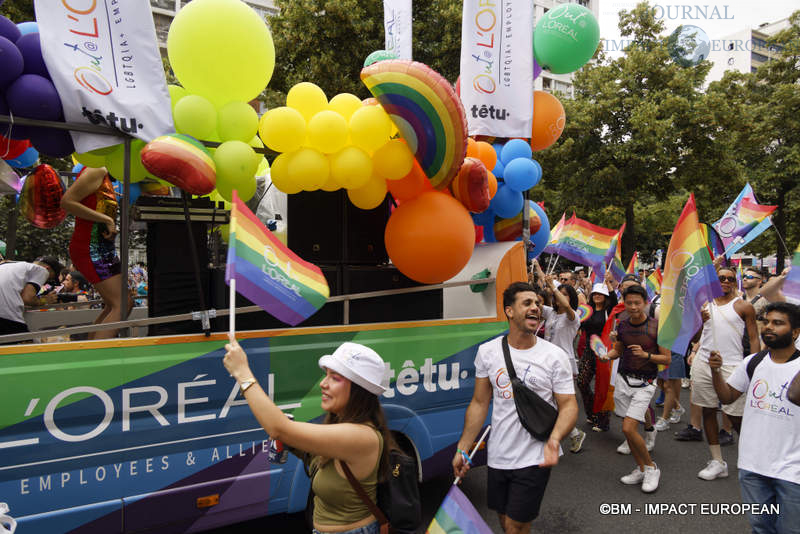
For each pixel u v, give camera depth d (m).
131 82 2.88
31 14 9.34
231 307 2.09
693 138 18.23
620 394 5.12
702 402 5.07
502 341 3.03
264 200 4.39
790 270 5.01
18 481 2.49
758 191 23.44
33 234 10.25
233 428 3.05
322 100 3.33
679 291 4.07
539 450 2.81
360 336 3.50
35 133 2.79
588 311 6.54
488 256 4.32
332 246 3.81
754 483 3.10
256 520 4.19
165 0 23.17
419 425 3.71
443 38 12.56
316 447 1.83
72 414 2.61
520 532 2.84
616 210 24.11
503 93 4.41
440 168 3.30
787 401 2.95
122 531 2.73
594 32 4.53
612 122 19.06
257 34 3.13
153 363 2.82
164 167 2.74
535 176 4.21
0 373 2.45
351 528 1.97
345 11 12.01
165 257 3.33
